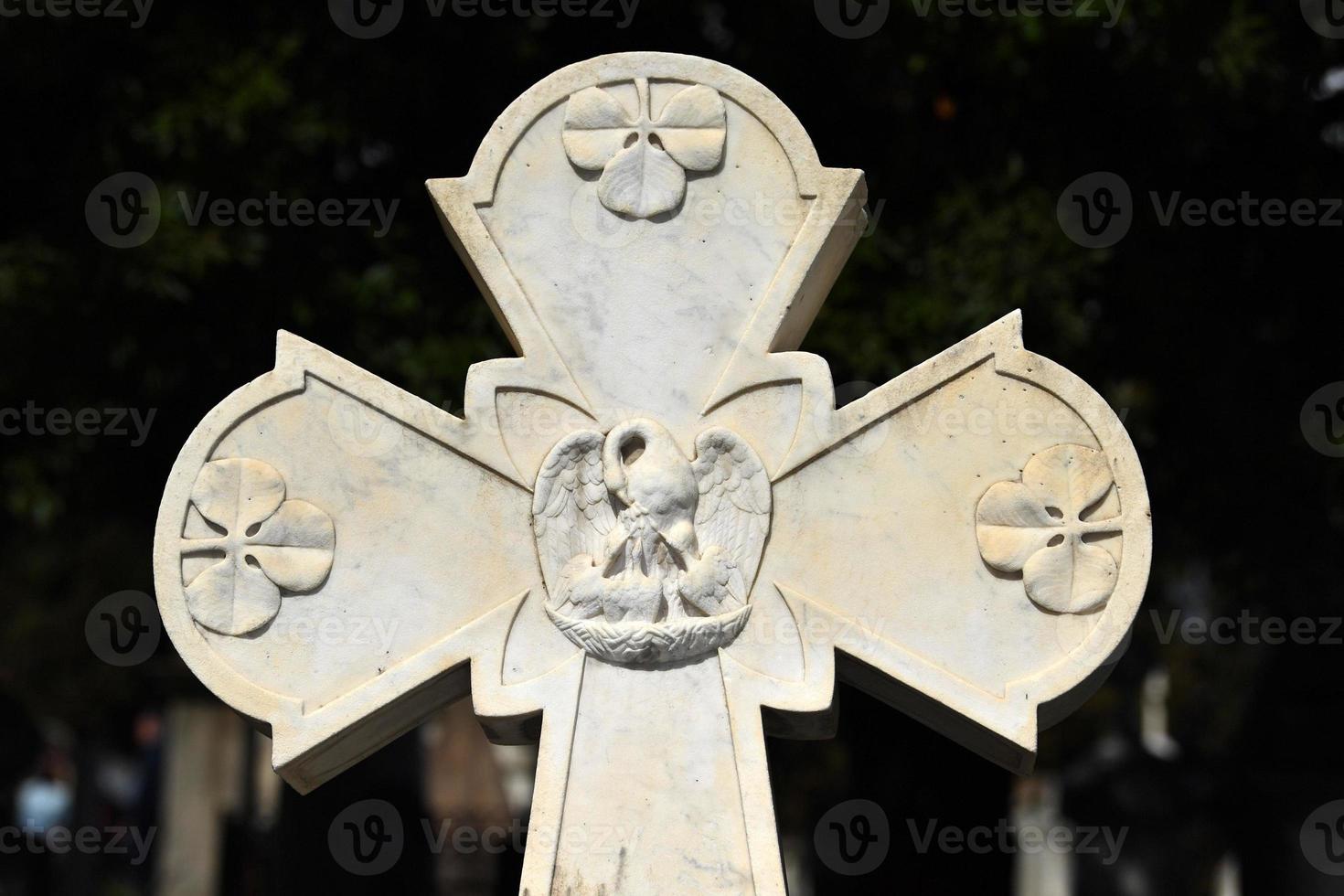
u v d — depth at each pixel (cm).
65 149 1183
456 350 1140
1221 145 1197
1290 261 1214
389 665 618
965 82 1155
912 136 1155
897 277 1142
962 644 612
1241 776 1323
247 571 620
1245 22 1116
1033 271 1122
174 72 1142
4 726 1981
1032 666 609
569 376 630
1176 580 1384
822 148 1176
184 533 622
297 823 1330
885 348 1121
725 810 607
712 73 633
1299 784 1252
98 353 1162
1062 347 1130
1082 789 1480
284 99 1136
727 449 622
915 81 1150
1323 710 1256
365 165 1184
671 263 632
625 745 611
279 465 627
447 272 1170
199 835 1867
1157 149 1171
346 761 646
